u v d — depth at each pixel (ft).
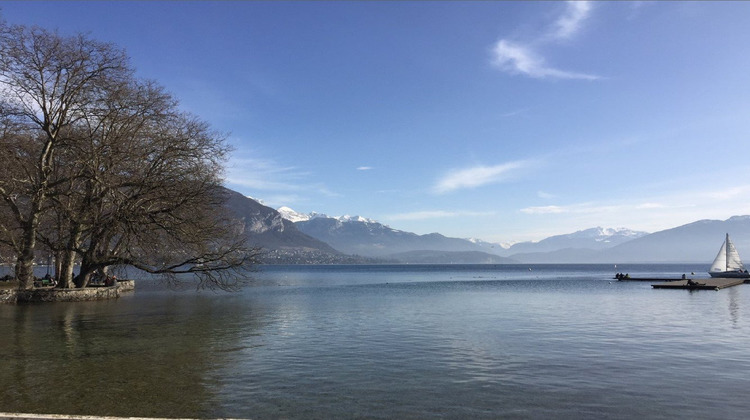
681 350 61.21
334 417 35.14
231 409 36.70
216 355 57.36
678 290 199.62
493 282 314.96
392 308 120.98
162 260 125.80
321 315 102.47
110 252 134.00
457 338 71.00
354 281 335.88
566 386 43.88
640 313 106.83
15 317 92.94
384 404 38.32
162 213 120.26
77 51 108.78
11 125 106.63
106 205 123.34
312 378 46.24
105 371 48.65
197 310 111.24
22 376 46.34
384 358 55.98
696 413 36.58
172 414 35.37
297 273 574.56
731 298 152.35
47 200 121.19
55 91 109.81
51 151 114.42
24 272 119.65
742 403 38.91
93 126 118.52
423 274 551.18
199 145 119.44
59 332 74.69
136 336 71.41
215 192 124.88
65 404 37.45
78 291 128.36
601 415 36.06
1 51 101.91
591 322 90.38
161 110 117.70
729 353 59.21
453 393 41.47
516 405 38.29
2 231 116.78
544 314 105.50
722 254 340.80
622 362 53.93
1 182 106.42
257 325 85.20
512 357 56.70
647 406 38.17
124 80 114.11
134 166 117.70
